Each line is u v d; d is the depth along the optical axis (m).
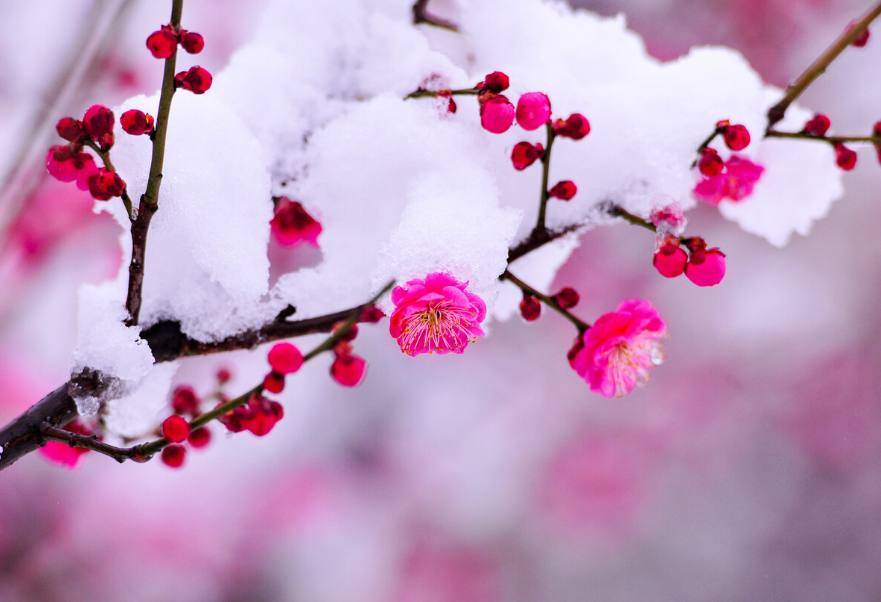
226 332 0.83
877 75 1.65
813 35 1.69
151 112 0.82
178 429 0.82
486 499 1.76
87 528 1.51
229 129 0.83
